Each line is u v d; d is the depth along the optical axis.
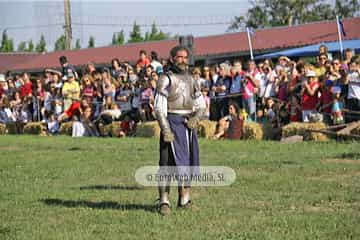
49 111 51.00
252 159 27.23
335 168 24.17
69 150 34.41
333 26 71.88
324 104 36.25
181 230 15.60
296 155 28.25
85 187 22.34
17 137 45.19
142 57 46.78
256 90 40.19
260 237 14.68
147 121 42.44
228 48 77.56
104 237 15.09
